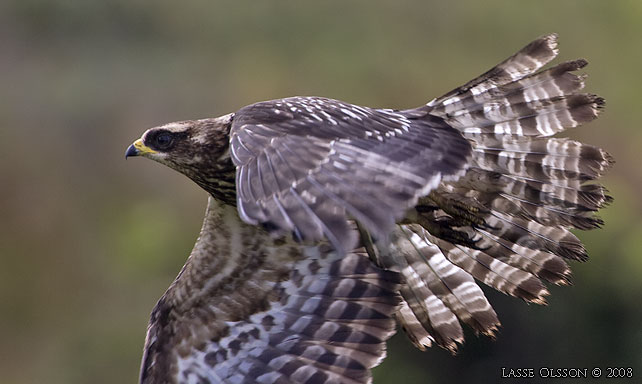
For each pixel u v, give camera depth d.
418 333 7.99
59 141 23.28
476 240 7.65
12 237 21.70
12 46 24.95
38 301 21.17
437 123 6.79
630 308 15.12
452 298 7.90
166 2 25.17
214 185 7.96
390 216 5.38
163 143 7.99
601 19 23.20
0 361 20.58
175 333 7.81
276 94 23.77
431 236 7.86
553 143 7.27
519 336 15.10
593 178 7.30
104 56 24.78
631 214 16.27
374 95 23.34
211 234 7.91
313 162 5.69
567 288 15.19
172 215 20.98
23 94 24.12
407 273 7.94
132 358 20.02
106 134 23.25
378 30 23.91
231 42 24.84
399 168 5.79
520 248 7.63
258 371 7.61
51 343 20.72
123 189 22.22
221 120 8.02
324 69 23.89
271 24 24.53
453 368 15.02
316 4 24.45
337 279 7.71
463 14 23.69
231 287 7.82
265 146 5.89
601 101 7.21
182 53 24.86
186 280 7.89
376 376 15.45
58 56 24.86
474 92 7.23
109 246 21.34
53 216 22.16
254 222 5.36
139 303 20.33
